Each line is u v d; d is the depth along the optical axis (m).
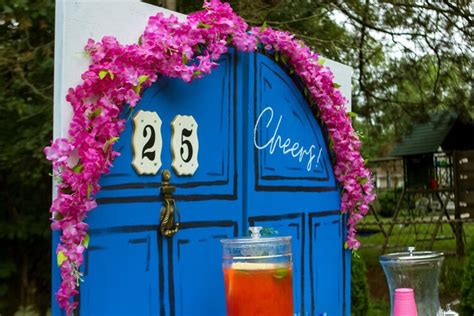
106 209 2.24
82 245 2.09
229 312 2.43
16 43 4.91
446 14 8.36
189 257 2.54
